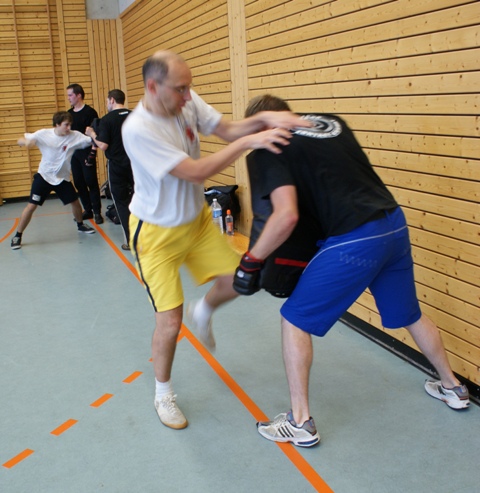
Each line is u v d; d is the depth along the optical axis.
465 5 2.47
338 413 2.71
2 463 2.45
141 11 8.14
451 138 2.68
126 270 5.34
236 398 2.90
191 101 2.43
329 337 3.58
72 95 7.83
